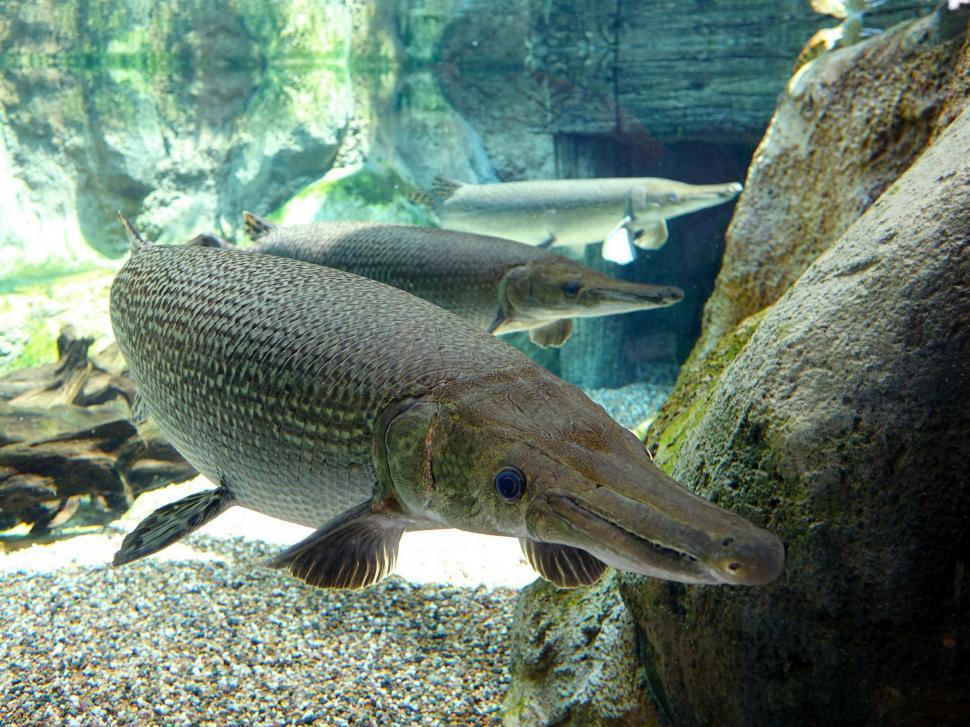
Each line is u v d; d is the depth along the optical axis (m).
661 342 3.28
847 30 1.19
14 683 0.78
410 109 3.28
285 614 0.96
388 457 0.52
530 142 3.27
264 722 0.72
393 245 1.23
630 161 3.25
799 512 0.52
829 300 0.54
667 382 3.23
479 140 3.30
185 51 3.16
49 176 3.06
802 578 0.52
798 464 0.52
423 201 2.33
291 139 3.11
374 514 0.54
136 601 0.99
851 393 0.51
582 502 0.43
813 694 0.53
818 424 0.52
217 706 0.75
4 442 1.49
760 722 0.56
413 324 0.59
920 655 0.50
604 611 0.75
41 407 1.61
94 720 0.72
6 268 2.84
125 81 3.08
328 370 0.57
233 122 3.24
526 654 0.78
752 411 0.56
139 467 1.65
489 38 3.21
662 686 0.65
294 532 1.27
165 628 0.91
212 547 1.20
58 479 1.51
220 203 3.26
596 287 1.18
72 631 0.90
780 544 0.38
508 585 1.07
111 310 0.80
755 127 2.97
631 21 3.04
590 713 0.70
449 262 1.23
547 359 2.99
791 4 2.80
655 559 0.40
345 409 0.55
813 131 0.94
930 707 0.50
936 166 0.54
